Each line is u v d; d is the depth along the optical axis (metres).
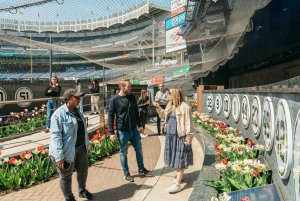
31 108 10.56
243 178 3.10
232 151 4.21
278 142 2.80
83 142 3.56
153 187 4.03
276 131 2.93
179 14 24.92
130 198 3.65
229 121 6.96
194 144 6.87
